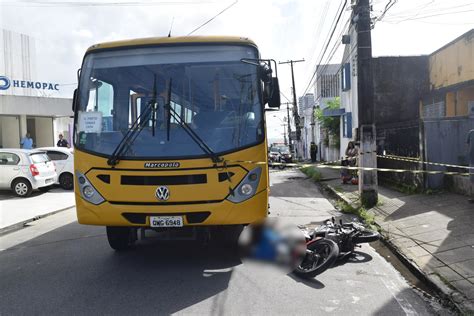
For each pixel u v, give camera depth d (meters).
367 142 10.79
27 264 6.77
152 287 5.42
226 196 5.63
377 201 10.78
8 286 5.66
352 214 10.40
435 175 11.08
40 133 27.56
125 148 5.77
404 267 6.38
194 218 5.66
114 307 4.80
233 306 4.80
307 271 5.73
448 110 17.25
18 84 25.12
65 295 5.22
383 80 20.77
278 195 14.41
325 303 4.91
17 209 12.31
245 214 5.66
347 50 24.36
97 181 5.81
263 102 5.96
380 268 6.25
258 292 5.23
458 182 10.45
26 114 24.38
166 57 6.08
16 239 8.87
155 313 4.62
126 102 6.00
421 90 20.64
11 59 27.09
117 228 6.74
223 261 6.45
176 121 5.84
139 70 6.07
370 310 4.73
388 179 13.96
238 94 5.94
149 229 6.02
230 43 6.07
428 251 6.71
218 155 5.64
